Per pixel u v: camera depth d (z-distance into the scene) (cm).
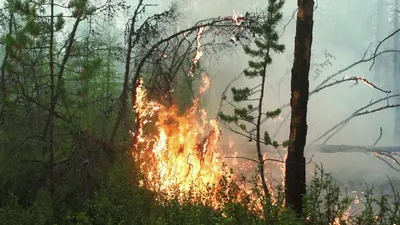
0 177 1016
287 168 969
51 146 862
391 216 726
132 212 764
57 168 979
